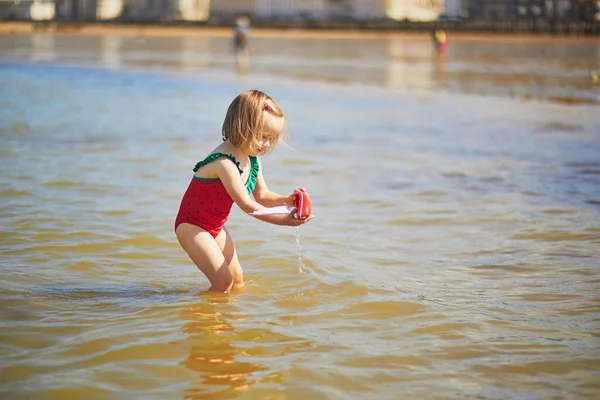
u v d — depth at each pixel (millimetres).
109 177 8945
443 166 10234
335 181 9164
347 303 4953
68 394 3592
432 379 3816
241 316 4664
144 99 18891
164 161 10109
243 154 5035
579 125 14906
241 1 103125
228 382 3752
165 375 3818
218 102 18562
